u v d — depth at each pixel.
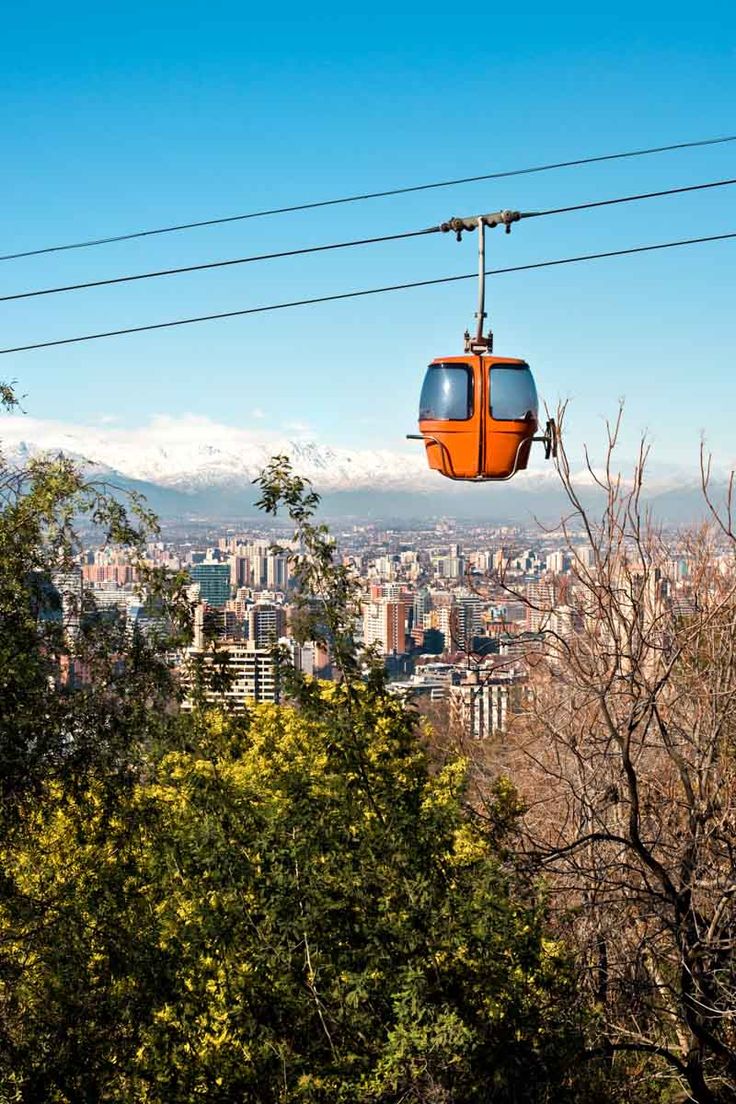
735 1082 12.11
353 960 10.70
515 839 14.98
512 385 13.95
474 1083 10.53
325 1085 10.58
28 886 13.98
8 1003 13.16
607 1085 13.20
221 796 11.78
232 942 10.85
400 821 11.05
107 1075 12.59
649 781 14.79
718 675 13.62
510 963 10.95
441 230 13.23
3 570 14.73
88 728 14.73
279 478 11.92
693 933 12.80
